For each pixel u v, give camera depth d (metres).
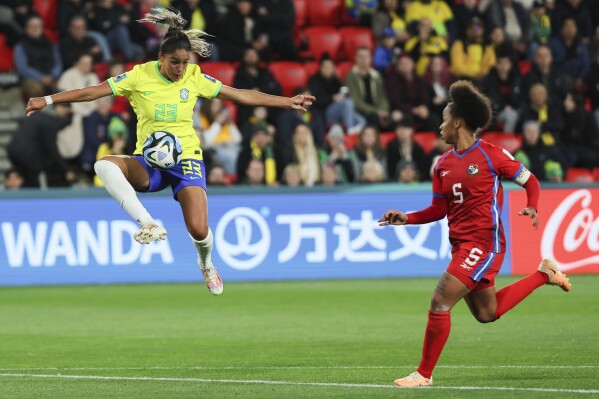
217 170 50.31
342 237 49.75
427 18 59.91
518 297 22.88
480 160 21.59
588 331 33.00
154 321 36.69
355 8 64.12
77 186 51.91
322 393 21.00
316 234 49.56
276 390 21.56
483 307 22.47
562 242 50.75
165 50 23.42
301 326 35.06
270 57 59.84
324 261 49.59
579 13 64.44
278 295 43.91
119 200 23.48
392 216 22.73
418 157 54.28
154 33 58.00
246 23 59.31
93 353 29.23
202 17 58.84
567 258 50.81
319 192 49.59
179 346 30.59
